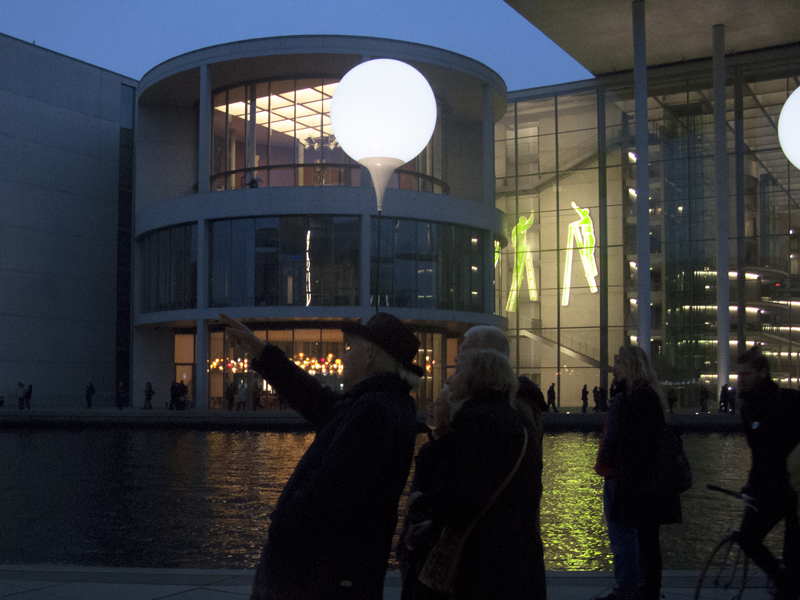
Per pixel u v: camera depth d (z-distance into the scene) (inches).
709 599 214.2
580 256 1856.5
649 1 1402.6
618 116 1839.3
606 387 1802.4
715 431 1093.1
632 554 211.6
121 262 1822.1
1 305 1615.4
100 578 239.1
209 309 1492.4
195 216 1520.7
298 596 109.7
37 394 1659.7
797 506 148.3
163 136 1755.7
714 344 1752.0
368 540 111.5
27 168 1673.2
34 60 1696.6
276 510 112.9
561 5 1427.2
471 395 131.6
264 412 1269.7
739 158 1732.3
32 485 521.0
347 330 124.8
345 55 1469.0
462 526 122.6
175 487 510.6
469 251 1594.5
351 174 1533.0
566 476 569.6
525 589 123.9
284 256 1477.6
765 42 1606.8
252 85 1590.8
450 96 1678.2
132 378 1711.4
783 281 1690.5
